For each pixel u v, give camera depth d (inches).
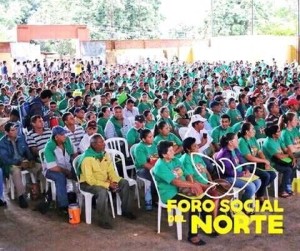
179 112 318.7
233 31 1595.7
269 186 265.1
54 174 228.5
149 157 236.1
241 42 1173.1
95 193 214.1
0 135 264.7
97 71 837.8
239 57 1178.6
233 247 191.6
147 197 235.9
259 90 432.8
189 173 208.2
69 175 233.0
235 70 782.5
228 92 481.4
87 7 1546.5
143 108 391.5
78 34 1066.1
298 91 430.0
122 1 1557.6
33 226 217.5
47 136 260.8
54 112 337.1
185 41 1187.9
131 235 205.6
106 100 396.5
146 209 236.7
